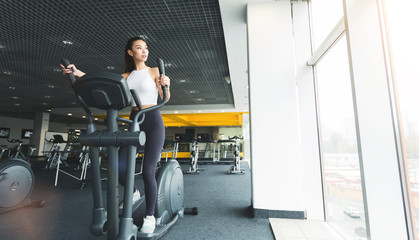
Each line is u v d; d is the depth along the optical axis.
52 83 6.77
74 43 4.03
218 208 2.49
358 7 1.36
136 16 3.17
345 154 2.10
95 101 1.09
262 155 2.25
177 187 2.06
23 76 6.10
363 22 1.35
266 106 2.31
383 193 1.23
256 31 2.48
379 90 1.30
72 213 2.36
